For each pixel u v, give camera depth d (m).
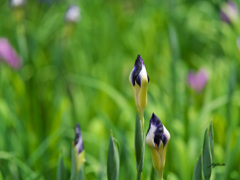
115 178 1.24
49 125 2.15
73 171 1.23
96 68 2.85
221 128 1.97
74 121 2.29
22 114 2.17
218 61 2.84
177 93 2.17
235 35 2.72
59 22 3.56
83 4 3.71
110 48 3.24
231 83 1.91
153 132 1.19
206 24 3.42
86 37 3.19
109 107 2.33
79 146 1.22
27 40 2.60
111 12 3.47
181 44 3.24
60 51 2.50
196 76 2.26
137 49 3.10
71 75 2.64
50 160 1.93
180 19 3.41
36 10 3.85
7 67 2.37
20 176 1.66
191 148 1.84
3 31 3.62
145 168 1.66
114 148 1.23
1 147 1.88
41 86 2.62
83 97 2.43
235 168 1.77
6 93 2.17
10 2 2.30
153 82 2.73
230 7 2.72
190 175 1.67
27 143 1.97
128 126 2.23
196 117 2.04
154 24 3.21
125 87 2.69
